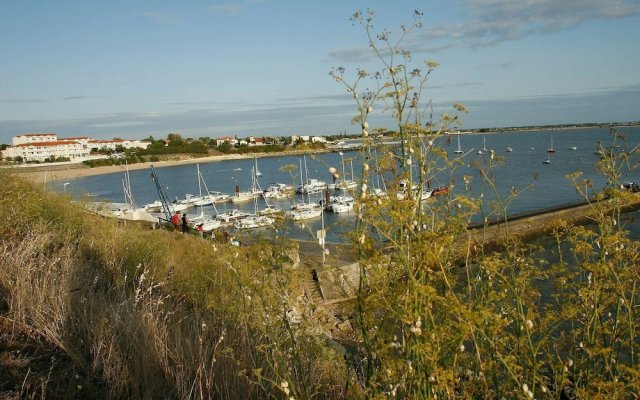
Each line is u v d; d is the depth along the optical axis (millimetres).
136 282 9453
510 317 3828
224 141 183750
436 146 3586
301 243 17812
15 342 5926
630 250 3664
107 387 5090
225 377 4941
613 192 3865
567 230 4227
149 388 5008
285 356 4484
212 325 6133
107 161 157000
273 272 4477
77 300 6961
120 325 6184
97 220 14859
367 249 3291
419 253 3041
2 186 13648
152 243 12133
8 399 4586
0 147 157375
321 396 4324
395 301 3016
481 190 4457
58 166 148750
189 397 4703
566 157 98688
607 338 3826
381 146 3662
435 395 2912
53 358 5461
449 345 3002
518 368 2959
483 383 3184
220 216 53625
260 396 4750
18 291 6711
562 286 3900
